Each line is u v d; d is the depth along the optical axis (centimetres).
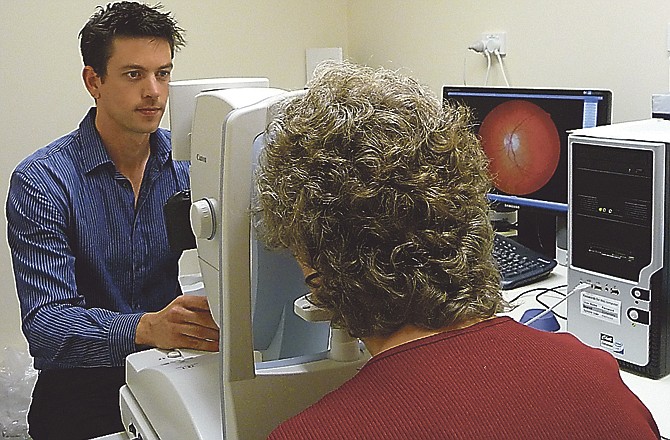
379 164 65
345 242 66
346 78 74
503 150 194
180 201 104
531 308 153
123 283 176
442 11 249
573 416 61
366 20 291
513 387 61
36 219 158
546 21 210
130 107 166
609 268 126
